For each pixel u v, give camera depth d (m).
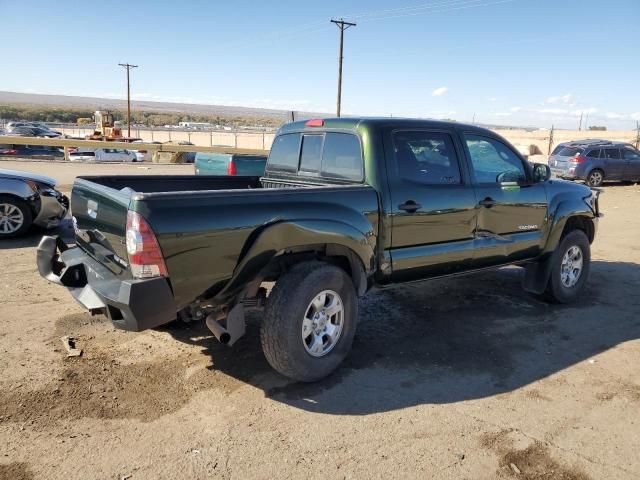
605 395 3.74
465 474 2.84
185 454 2.94
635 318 5.36
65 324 4.71
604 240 9.48
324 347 3.86
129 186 4.72
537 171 5.35
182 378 3.81
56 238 4.30
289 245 3.54
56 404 3.39
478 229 4.80
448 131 4.65
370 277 4.18
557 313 5.47
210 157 10.48
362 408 3.49
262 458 2.92
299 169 4.93
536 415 3.45
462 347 4.53
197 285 3.26
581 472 2.89
